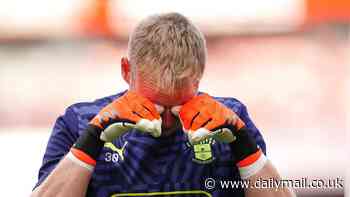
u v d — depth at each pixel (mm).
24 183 19656
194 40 7129
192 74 7086
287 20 25031
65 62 25594
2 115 24656
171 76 7020
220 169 7766
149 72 7078
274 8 25109
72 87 25359
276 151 22203
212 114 7113
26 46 25891
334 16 24469
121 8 25422
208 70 24844
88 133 7184
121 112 7039
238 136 7402
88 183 7430
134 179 7582
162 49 7027
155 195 7574
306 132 23359
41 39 25922
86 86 25406
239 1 25375
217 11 25500
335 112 23578
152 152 7621
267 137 23188
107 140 7168
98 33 25641
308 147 22516
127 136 7656
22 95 25047
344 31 24375
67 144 7824
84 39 25766
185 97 7164
